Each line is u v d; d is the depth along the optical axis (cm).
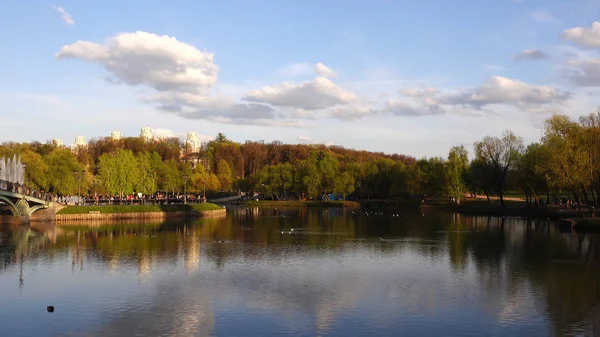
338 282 5294
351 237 9181
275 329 3812
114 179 15312
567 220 10394
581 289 4959
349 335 3678
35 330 3800
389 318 4066
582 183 9994
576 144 10144
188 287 5072
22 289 5000
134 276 5584
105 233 9875
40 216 12300
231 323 3956
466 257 6812
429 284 5200
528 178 13675
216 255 7012
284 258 6762
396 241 8562
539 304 4444
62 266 6166
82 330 3800
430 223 12244
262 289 4994
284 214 16312
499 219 13188
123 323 3956
